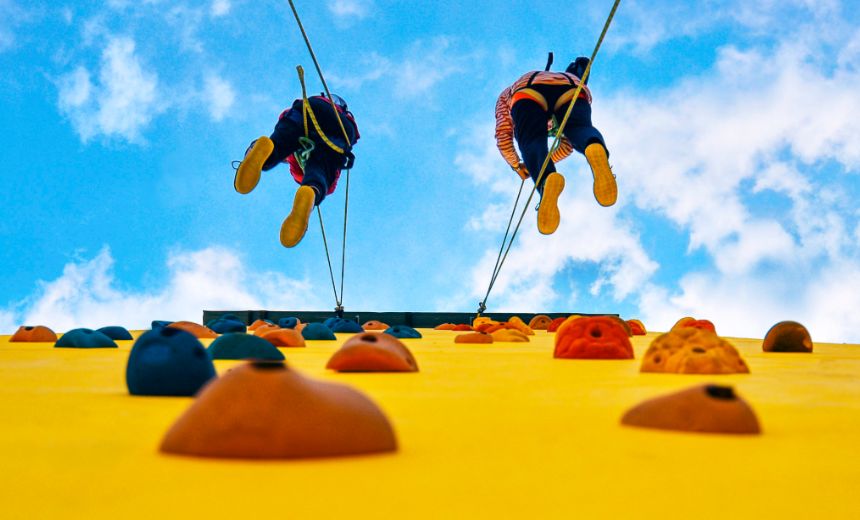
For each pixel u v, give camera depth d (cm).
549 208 945
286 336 534
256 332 616
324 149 1057
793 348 605
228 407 136
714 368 348
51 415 204
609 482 130
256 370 140
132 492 116
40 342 704
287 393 137
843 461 149
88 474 128
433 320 1416
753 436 174
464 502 115
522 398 250
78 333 579
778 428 188
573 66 1122
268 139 971
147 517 105
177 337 253
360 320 1416
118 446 156
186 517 105
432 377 327
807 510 117
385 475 127
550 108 1037
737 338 1019
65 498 114
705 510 115
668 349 357
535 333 1056
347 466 131
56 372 352
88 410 214
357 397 145
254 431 134
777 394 277
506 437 169
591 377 332
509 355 499
